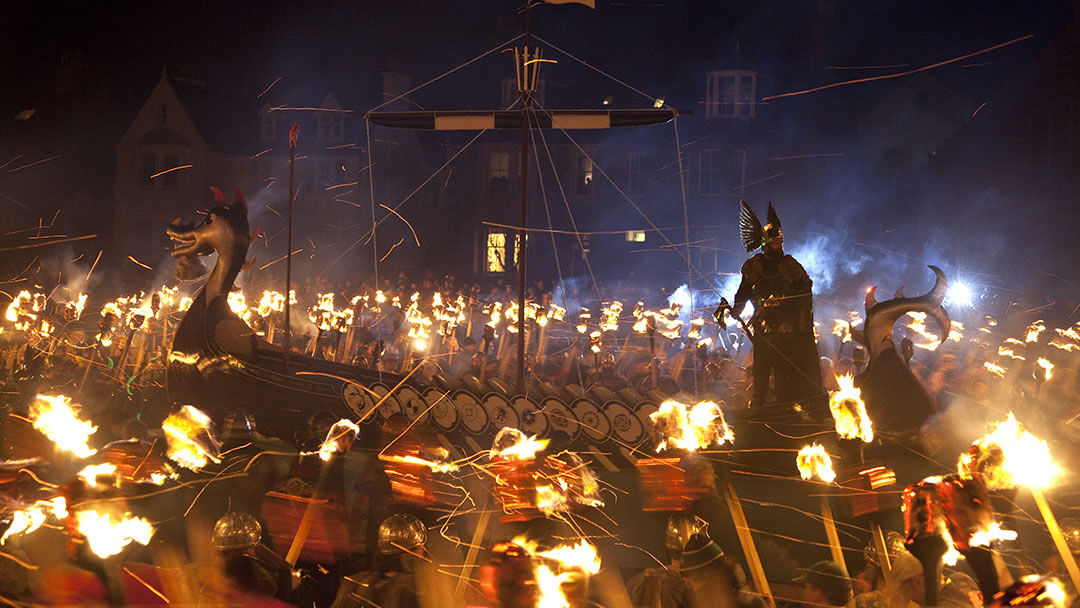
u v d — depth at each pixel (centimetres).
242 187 4781
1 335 1838
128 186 4794
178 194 4759
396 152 4450
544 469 598
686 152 3944
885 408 1008
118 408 885
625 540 845
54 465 722
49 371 1502
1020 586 540
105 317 1642
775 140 3909
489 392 1212
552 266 4097
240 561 612
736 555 811
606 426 1094
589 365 1738
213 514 780
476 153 4288
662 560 816
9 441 746
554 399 1140
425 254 4369
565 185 4125
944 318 1034
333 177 4547
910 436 990
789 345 1035
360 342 2014
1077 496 785
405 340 2100
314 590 730
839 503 849
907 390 1007
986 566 554
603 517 861
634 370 1725
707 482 738
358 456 1041
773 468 970
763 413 1021
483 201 4266
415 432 703
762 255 1066
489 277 4238
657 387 1305
